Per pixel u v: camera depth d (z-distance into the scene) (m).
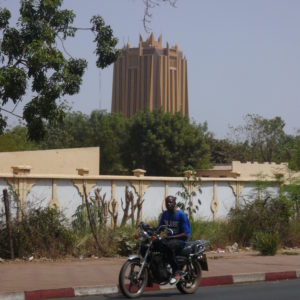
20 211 16.77
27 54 17.47
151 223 20.19
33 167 27.27
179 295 11.85
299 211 23.33
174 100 143.25
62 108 18.48
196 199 23.95
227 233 20.48
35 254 16.33
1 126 17.92
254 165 45.03
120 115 72.50
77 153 29.03
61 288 11.44
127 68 140.50
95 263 15.73
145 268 11.43
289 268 15.15
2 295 10.70
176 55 144.25
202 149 62.59
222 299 11.34
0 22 17.86
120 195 21.72
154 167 63.25
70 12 18.56
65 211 19.95
